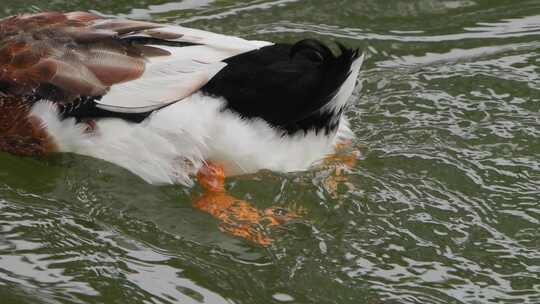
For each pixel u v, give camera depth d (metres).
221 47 9.95
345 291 8.88
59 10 13.94
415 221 9.70
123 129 9.91
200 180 10.05
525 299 8.71
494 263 9.14
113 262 9.46
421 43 13.43
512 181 10.19
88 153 10.24
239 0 14.47
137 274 9.30
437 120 11.34
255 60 9.76
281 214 10.02
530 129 11.02
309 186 10.22
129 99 9.77
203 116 9.67
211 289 9.09
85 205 10.28
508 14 14.02
